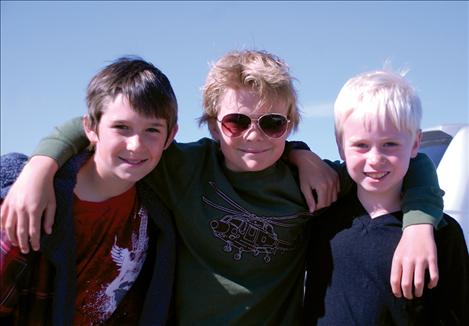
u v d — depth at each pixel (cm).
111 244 150
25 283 143
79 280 148
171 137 152
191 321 152
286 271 155
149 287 150
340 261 146
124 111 144
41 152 143
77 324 149
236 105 154
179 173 155
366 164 143
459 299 141
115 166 146
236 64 156
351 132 145
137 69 149
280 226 154
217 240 152
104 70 149
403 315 141
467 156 185
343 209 152
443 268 141
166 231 152
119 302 151
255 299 151
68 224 142
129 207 151
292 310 154
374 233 145
